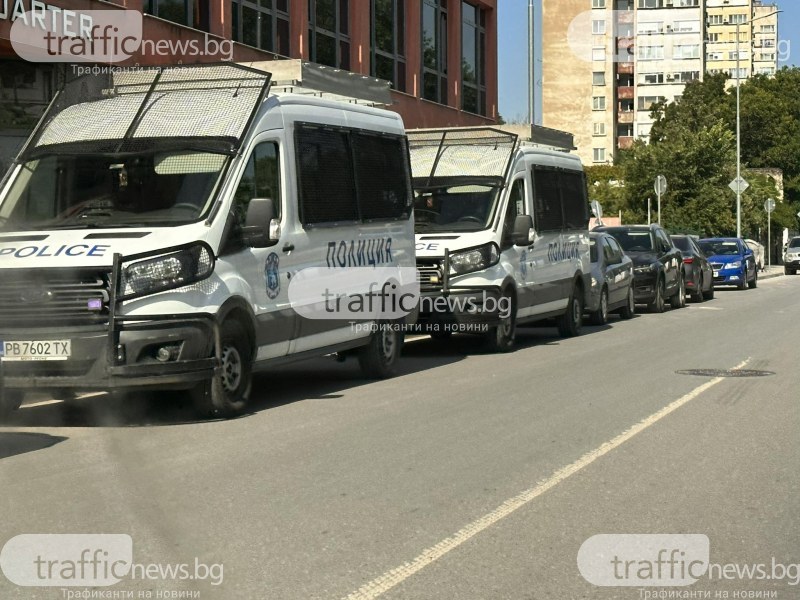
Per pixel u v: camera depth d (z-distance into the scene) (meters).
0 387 9.51
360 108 13.18
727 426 9.84
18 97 17.56
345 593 5.23
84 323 9.43
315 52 26.36
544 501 7.05
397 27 31.08
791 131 93.56
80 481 7.61
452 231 16.03
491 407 11.01
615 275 23.14
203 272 9.87
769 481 7.62
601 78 105.88
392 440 9.17
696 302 30.69
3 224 10.46
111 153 10.66
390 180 13.67
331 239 12.12
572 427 9.80
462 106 36.00
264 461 8.28
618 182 70.88
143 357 9.53
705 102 93.12
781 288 39.09
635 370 14.06
